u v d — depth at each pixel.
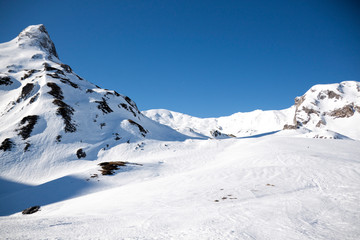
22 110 81.31
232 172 30.05
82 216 16.42
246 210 14.58
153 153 71.44
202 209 15.81
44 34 192.25
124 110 109.38
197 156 62.19
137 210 17.22
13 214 28.34
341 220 11.43
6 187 47.84
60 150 65.62
